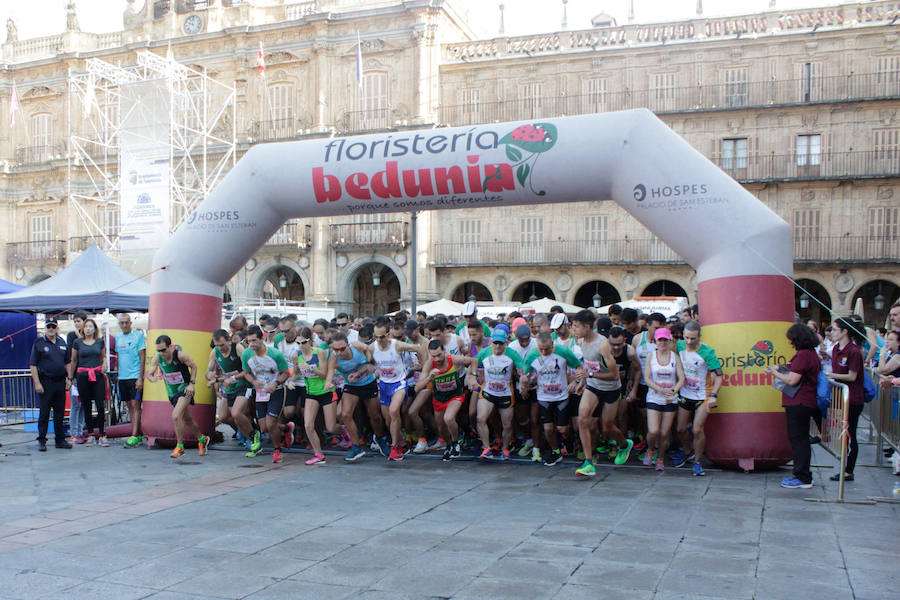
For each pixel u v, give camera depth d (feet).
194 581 16.74
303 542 19.79
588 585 16.16
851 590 15.76
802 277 106.93
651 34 110.93
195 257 36.63
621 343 28.86
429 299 115.24
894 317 29.58
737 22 107.96
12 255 132.26
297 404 35.53
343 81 118.32
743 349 29.14
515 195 32.94
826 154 104.99
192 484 28.07
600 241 112.37
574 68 113.29
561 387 30.40
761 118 107.24
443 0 114.62
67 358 38.55
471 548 19.06
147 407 37.52
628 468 30.55
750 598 15.34
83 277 46.60
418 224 115.34
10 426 47.50
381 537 20.21
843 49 104.58
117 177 127.44
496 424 34.42
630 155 30.94
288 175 35.12
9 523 22.13
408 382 34.53
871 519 21.94
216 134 123.54
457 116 116.67
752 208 29.55
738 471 29.84
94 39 131.75
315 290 118.21
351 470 30.81
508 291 115.34
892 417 31.40
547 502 24.39
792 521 21.68
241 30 120.88
